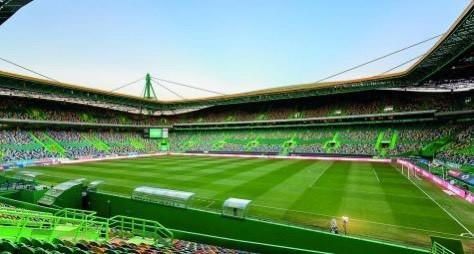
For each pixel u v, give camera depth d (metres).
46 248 8.67
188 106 87.44
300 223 19.53
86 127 73.94
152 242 13.24
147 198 18.80
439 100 59.06
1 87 56.97
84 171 43.47
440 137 53.56
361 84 59.50
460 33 31.77
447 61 40.97
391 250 12.78
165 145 85.06
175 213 17.95
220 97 77.88
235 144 77.12
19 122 59.16
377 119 64.88
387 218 20.44
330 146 64.50
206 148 79.44
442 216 20.83
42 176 38.38
